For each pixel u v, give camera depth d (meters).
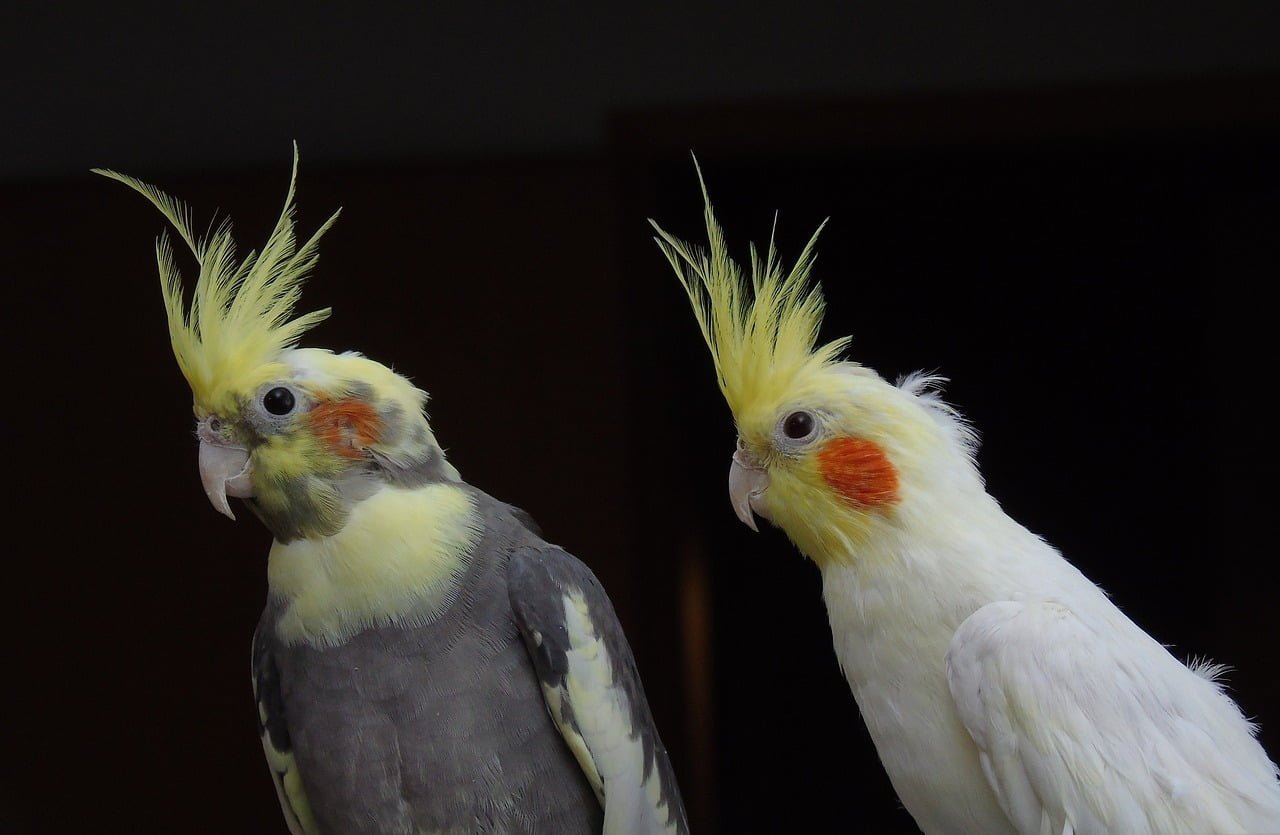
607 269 3.83
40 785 4.00
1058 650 1.92
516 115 3.81
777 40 3.77
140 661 4.00
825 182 3.88
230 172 3.80
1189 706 1.99
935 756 2.07
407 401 2.22
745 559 4.11
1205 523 4.11
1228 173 3.90
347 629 2.13
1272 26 3.64
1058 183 3.92
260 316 2.22
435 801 2.11
